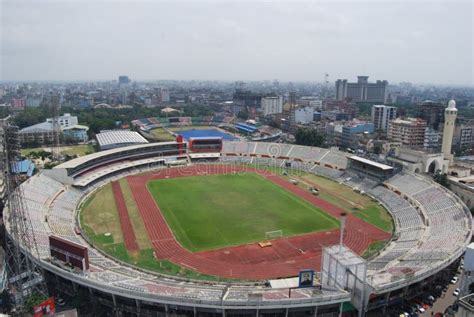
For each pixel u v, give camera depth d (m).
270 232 104.44
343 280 65.56
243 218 114.56
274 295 65.12
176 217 114.94
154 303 67.56
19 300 68.44
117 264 85.12
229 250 93.69
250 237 101.19
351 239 100.50
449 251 79.38
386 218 116.00
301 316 66.56
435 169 160.25
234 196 135.75
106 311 70.44
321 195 138.12
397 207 121.81
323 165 172.38
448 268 80.38
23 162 165.38
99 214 117.12
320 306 65.62
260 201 130.50
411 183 132.75
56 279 76.88
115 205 125.50
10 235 78.12
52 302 66.50
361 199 133.88
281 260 88.94
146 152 184.50
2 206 112.94
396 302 71.56
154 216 115.69
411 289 74.06
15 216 74.56
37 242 85.38
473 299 55.50
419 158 159.62
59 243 75.38
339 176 159.62
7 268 76.88
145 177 161.62
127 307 69.00
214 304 62.84
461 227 93.06
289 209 122.88
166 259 88.69
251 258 89.69
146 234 102.50
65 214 113.81
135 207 123.69
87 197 134.12
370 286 64.19
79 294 72.25
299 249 94.44
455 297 73.75
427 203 116.06
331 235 102.88
